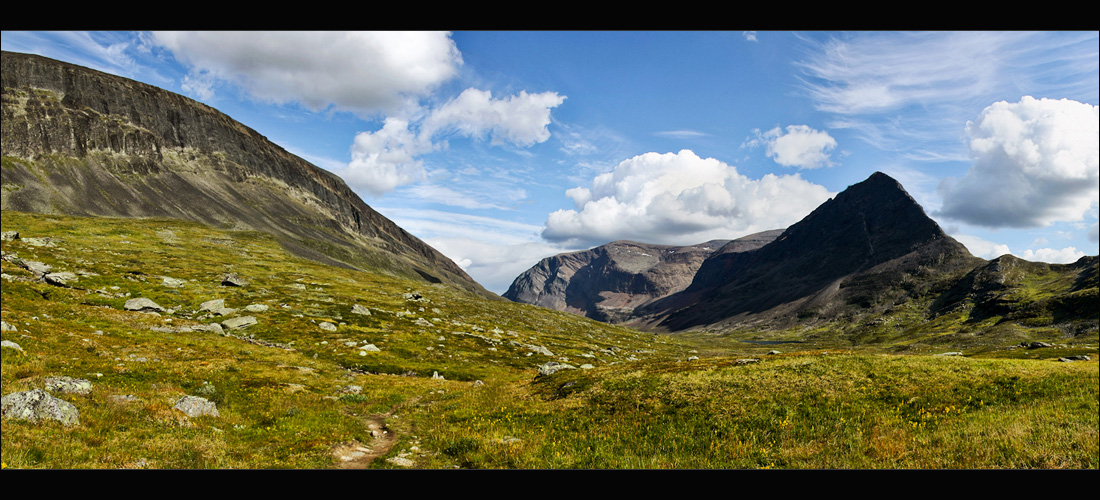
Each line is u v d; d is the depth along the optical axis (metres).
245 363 54.03
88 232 195.00
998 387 28.39
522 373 91.62
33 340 36.91
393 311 144.62
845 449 22.09
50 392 23.05
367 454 24.25
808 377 33.25
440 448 25.17
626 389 35.56
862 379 32.00
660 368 44.41
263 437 24.66
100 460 17.23
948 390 28.83
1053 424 21.69
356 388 50.34
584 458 22.52
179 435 21.83
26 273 89.31
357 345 91.50
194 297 108.94
